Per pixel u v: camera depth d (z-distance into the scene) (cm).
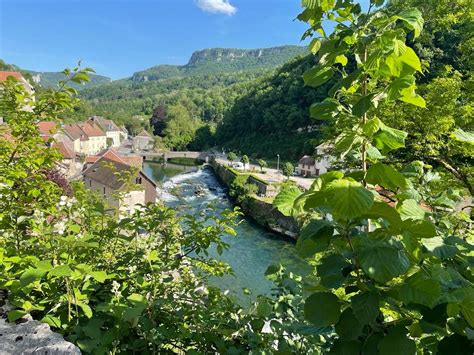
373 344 144
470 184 774
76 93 337
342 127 213
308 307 150
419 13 167
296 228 2792
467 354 138
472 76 836
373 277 130
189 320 280
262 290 1714
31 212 331
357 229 163
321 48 185
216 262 352
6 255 246
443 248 161
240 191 3856
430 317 144
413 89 167
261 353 240
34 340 191
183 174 6431
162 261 312
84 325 225
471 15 753
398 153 838
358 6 180
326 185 134
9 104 323
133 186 450
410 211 159
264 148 7956
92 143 8694
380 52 157
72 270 201
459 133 190
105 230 312
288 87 8075
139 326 240
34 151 341
